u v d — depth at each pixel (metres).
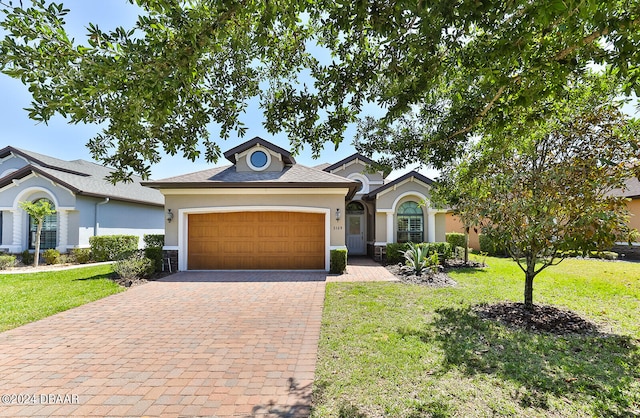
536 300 7.51
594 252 5.58
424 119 6.07
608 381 3.84
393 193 16.16
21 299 7.98
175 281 10.48
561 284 9.27
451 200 8.06
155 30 3.10
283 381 4.00
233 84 4.68
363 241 19.45
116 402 3.56
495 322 6.02
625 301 7.39
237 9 3.13
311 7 3.59
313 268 12.77
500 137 6.05
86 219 16.44
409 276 10.83
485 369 4.16
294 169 14.55
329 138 4.84
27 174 15.71
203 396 3.67
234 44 3.79
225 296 8.37
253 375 4.15
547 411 3.27
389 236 15.95
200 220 12.87
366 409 3.33
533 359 4.44
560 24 3.09
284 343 5.21
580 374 4.01
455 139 5.60
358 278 10.84
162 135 4.21
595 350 4.73
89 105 3.12
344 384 3.82
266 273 12.04
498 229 6.42
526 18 3.03
